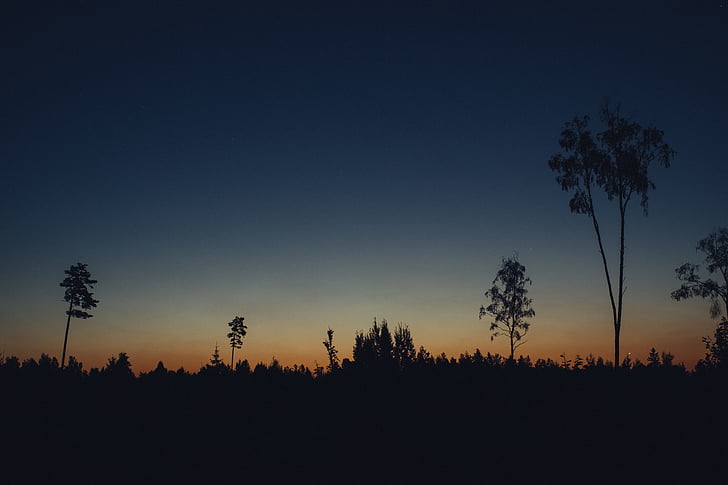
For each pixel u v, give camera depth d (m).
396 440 27.27
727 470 19.16
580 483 18.98
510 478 20.08
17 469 21.44
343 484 19.97
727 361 32.78
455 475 20.84
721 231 45.34
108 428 32.59
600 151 41.41
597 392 32.91
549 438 25.48
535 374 39.81
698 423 25.58
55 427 31.89
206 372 45.34
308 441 28.27
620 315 37.19
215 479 20.69
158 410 38.91
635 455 21.69
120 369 49.44
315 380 42.56
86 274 60.75
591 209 40.16
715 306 45.06
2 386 39.41
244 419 36.16
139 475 21.06
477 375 39.94
